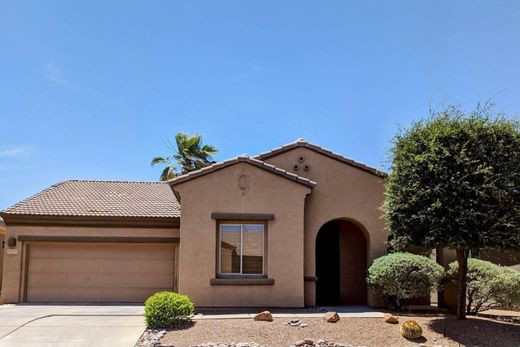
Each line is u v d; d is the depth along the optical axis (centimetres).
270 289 1808
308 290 1883
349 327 1473
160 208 2208
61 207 2164
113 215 2092
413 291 1666
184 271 1791
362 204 1978
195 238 1809
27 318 1616
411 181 1487
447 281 1783
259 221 1850
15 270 2064
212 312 1752
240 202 1841
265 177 1864
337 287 2072
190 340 1364
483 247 1422
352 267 2086
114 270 2116
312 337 1392
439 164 1448
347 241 2105
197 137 3450
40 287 2089
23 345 1341
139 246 2127
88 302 2075
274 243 1833
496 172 1433
